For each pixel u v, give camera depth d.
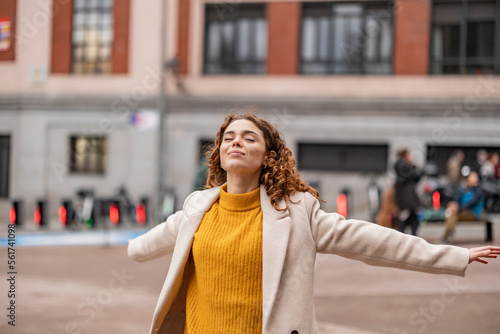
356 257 2.44
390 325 5.70
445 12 19.09
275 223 2.39
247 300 2.35
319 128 19.33
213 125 19.73
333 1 19.69
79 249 12.01
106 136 20.17
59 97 20.25
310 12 19.92
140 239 2.88
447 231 11.78
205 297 2.41
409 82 18.94
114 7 20.39
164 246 2.77
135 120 17.70
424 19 19.02
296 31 19.73
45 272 8.99
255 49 20.25
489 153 18.48
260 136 2.50
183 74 20.09
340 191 19.11
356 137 19.11
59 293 7.31
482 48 18.98
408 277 8.33
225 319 2.36
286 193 2.48
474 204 11.73
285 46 19.75
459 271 2.37
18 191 20.28
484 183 16.31
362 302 6.76
